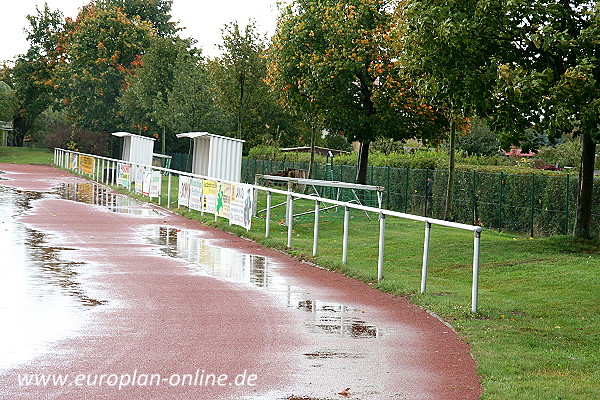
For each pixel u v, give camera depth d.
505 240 19.36
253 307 10.23
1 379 6.47
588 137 17.83
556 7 15.38
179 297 10.77
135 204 28.83
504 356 7.89
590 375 7.27
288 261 15.32
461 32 15.73
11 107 84.06
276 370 7.09
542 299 11.82
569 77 14.27
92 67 66.75
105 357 7.32
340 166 36.44
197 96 48.38
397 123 29.42
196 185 24.89
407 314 10.22
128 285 11.59
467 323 9.52
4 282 11.33
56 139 75.88
